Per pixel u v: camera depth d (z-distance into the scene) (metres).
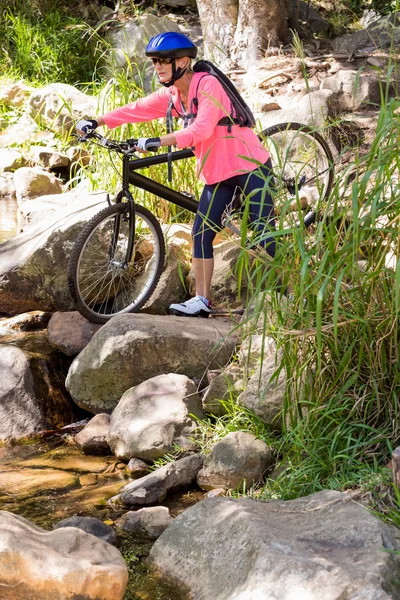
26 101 10.74
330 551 3.07
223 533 3.30
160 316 5.21
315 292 3.63
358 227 3.49
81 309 5.38
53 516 3.84
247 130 4.96
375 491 3.48
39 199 7.39
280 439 4.14
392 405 3.79
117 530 3.72
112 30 12.03
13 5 13.03
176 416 4.43
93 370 4.86
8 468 4.39
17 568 2.90
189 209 5.63
